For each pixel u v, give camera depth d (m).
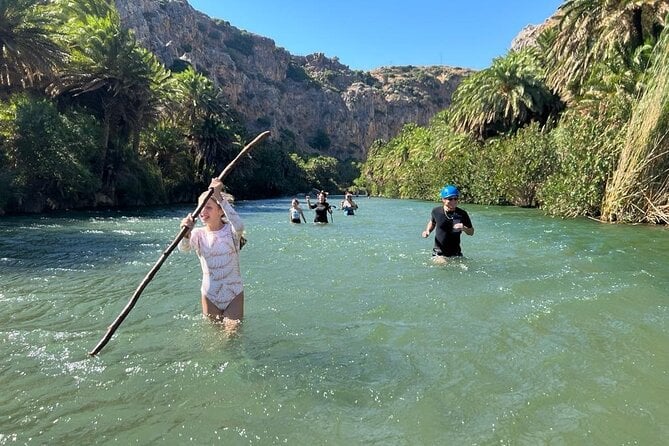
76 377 3.01
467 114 40.62
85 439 2.29
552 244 9.33
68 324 4.20
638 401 2.62
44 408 2.60
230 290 4.26
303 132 143.00
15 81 30.73
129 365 3.21
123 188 34.44
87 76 33.34
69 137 26.48
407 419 2.46
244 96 124.19
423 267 6.86
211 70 114.50
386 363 3.22
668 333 3.73
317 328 4.01
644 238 10.47
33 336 3.84
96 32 34.06
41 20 28.11
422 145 60.09
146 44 91.44
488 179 32.66
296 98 144.38
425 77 179.75
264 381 2.94
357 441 2.26
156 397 2.73
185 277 6.38
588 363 3.15
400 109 161.75
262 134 4.70
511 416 2.46
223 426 2.41
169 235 12.88
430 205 33.66
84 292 5.49
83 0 44.03
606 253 8.05
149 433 2.35
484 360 3.23
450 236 7.49
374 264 7.16
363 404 2.63
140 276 6.48
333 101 150.12
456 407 2.58
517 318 4.16
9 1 26.20
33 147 24.45
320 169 97.56
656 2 24.20
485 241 9.84
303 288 5.54
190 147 54.34
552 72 32.59
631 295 4.94
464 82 44.03
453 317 4.25
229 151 56.50
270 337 3.79
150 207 34.00
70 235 12.83
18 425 2.42
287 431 2.36
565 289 5.25
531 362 3.18
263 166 71.38
